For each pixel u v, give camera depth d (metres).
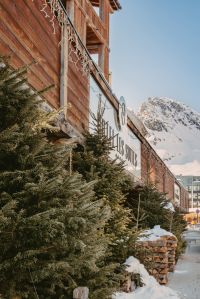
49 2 7.03
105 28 13.97
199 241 30.91
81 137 8.14
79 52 8.70
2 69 4.39
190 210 73.94
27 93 4.59
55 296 4.86
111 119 11.63
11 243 4.10
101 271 5.41
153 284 8.82
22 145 4.44
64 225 4.36
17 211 4.24
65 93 7.65
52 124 6.53
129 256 8.86
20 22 5.95
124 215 8.14
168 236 12.70
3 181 4.28
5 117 4.43
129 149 14.15
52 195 4.46
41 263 4.35
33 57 6.43
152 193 14.19
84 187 5.11
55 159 4.73
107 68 14.13
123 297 7.60
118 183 8.02
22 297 4.40
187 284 10.82
